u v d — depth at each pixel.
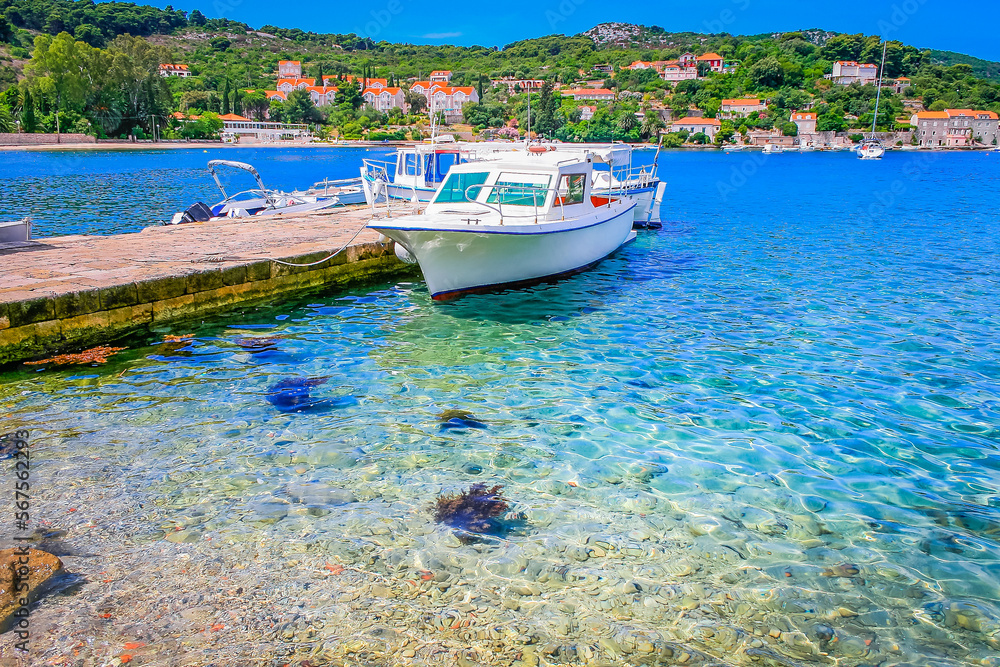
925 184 40.75
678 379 8.24
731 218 24.19
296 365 8.62
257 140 120.12
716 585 4.39
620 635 3.90
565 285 13.25
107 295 9.57
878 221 23.19
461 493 5.52
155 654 3.65
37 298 8.75
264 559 4.55
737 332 10.20
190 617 3.96
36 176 42.59
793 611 4.15
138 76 101.44
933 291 12.77
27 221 13.19
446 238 10.89
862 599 4.27
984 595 4.32
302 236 14.82
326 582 4.32
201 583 4.27
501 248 11.59
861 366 8.69
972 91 144.12
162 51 105.75
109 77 97.25
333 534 4.88
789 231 20.89
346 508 5.25
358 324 10.60
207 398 7.45
